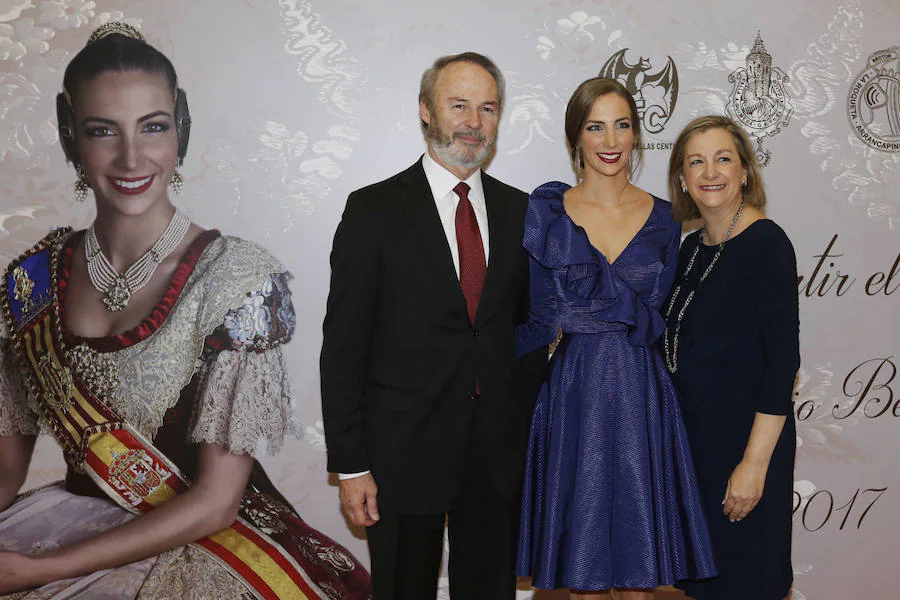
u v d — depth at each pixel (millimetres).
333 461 1763
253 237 2312
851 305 2434
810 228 2410
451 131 1780
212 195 2295
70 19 2242
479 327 1772
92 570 2254
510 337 1837
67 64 2242
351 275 1756
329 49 2295
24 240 2275
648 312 1835
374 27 2297
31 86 2244
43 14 2232
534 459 1897
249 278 2314
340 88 2305
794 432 1879
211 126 2285
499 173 2344
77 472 2287
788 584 1856
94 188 2271
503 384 1808
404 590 1785
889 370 2451
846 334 2436
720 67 2355
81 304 2291
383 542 1771
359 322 1762
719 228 1883
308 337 2342
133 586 2246
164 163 2277
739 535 1830
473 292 1792
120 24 2246
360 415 1780
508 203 1906
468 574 1856
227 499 2311
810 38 2365
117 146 2256
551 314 1917
